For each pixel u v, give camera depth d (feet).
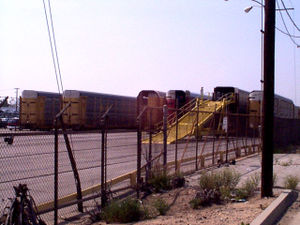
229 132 80.69
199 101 105.19
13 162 36.35
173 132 69.15
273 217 30.63
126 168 48.52
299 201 37.47
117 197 35.29
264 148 37.63
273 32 39.11
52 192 34.37
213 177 38.88
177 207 33.55
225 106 115.34
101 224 28.48
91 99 131.85
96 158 51.47
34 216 22.12
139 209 30.45
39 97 122.42
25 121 119.65
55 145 25.48
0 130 41.29
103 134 31.35
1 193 31.32
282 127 105.19
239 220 28.37
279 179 48.70
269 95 38.50
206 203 34.50
